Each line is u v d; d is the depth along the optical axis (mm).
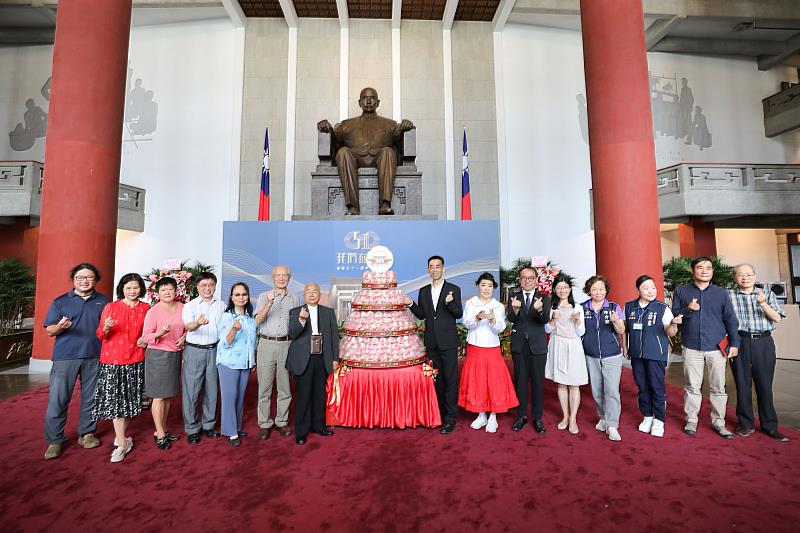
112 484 2701
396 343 3824
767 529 2178
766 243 13922
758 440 3377
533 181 11906
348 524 2246
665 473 2818
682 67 12719
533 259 5926
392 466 2955
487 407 3629
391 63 11945
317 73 11828
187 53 11812
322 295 6984
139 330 3273
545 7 11500
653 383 3490
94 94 6070
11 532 2178
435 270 3773
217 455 3160
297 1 11383
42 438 3520
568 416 3672
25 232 10602
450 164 11742
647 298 3578
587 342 3609
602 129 6398
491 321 3580
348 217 7301
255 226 7062
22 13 11008
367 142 8305
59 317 3199
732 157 12633
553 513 2342
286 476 2807
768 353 3475
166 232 11383
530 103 12117
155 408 3293
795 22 11641
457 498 2510
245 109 11695
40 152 11641
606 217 6305
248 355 3465
